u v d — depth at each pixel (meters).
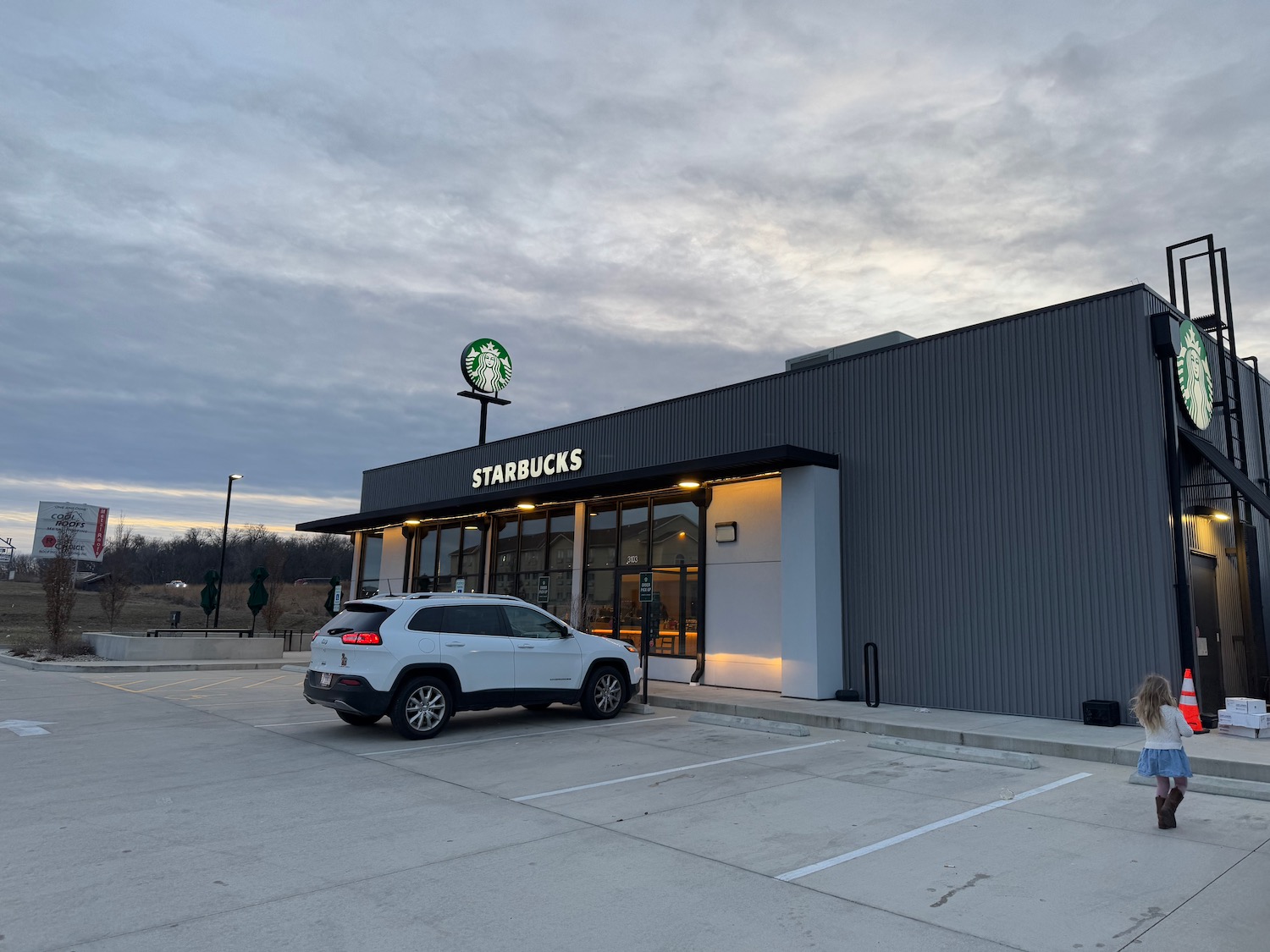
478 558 24.55
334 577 29.09
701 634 17.55
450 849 6.34
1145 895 5.33
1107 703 11.68
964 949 4.53
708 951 4.51
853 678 15.03
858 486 15.51
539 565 22.22
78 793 8.06
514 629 12.43
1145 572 11.84
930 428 14.59
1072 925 4.85
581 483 18.61
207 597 26.48
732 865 5.96
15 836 6.59
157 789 8.26
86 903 5.15
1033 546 13.04
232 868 5.84
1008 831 6.81
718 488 17.83
